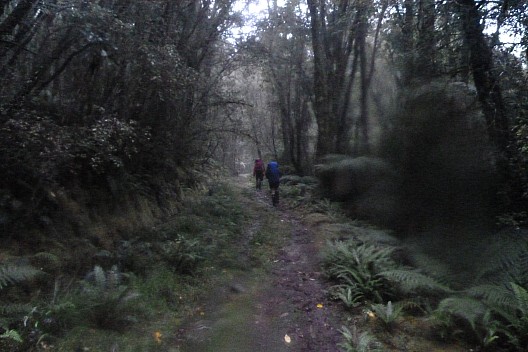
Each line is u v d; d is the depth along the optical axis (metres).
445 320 5.11
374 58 13.36
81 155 6.81
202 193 15.23
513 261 5.76
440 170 7.95
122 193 9.17
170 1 9.59
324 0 15.56
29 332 4.17
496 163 7.84
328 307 5.98
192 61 12.88
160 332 4.98
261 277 7.37
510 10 7.06
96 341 4.44
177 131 13.01
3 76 6.13
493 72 8.02
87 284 5.14
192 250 7.59
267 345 4.89
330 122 15.34
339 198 13.62
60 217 7.03
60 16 6.67
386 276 6.11
